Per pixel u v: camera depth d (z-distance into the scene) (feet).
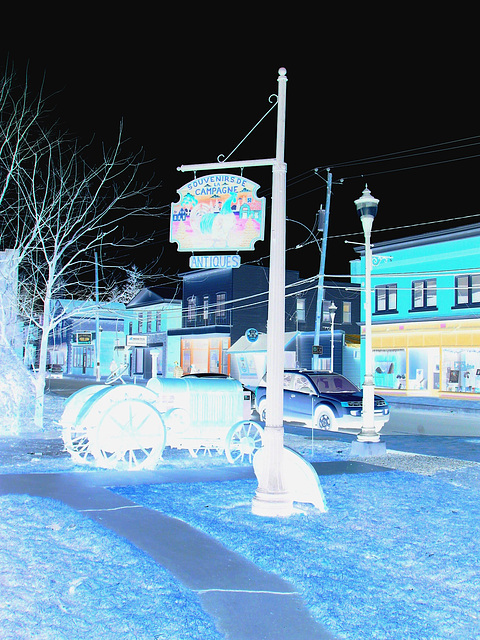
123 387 37.83
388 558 20.79
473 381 102.12
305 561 19.86
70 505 26.23
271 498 25.95
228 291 155.63
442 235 107.34
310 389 65.92
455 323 104.68
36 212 56.70
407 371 113.60
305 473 27.12
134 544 21.08
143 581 17.48
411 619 15.96
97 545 20.43
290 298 153.38
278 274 27.09
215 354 160.66
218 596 17.12
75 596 16.33
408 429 66.69
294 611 16.31
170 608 15.80
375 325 119.96
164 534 22.40
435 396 108.17
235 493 29.66
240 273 154.92
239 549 20.88
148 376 190.90
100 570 18.17
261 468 27.53
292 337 139.44
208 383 41.37
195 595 17.06
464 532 24.20
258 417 76.18
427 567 20.08
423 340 110.42
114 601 16.10
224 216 33.94
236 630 15.16
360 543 22.30
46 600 15.87
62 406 80.79
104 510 25.53
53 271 57.26
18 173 56.39
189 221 34.24
